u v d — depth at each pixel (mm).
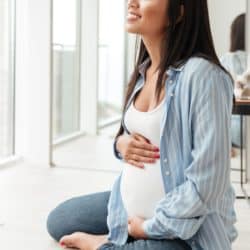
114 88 4645
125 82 4594
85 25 4641
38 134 4625
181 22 1763
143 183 1906
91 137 4758
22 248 2459
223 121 1666
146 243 1842
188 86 1698
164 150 1774
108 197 2488
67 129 4801
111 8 4539
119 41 4551
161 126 1778
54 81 4668
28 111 4641
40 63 4570
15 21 4602
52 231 2496
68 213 2465
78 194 3561
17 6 4578
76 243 2293
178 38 1767
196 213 1670
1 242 2535
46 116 4598
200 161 1648
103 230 2398
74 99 4762
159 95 1812
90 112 4758
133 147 1902
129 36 4504
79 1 4621
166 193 1792
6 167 4445
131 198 1947
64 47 4645
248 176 4125
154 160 1873
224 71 1735
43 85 4582
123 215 2002
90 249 2232
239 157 4121
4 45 4574
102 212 2412
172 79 1762
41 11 4512
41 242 2543
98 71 4680
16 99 4672
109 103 4684
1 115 4652
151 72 1938
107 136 4715
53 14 4547
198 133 1669
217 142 1640
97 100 4723
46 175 4203
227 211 1827
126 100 2004
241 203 3508
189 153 1729
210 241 1731
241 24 3922
